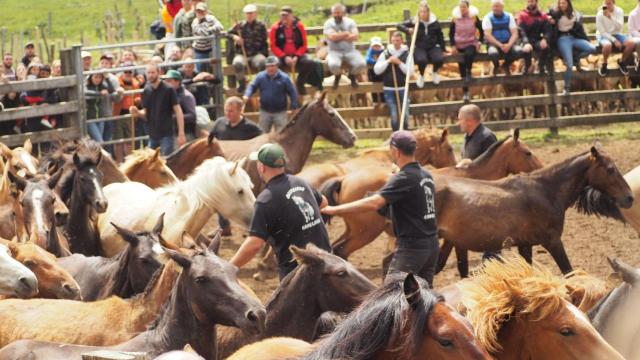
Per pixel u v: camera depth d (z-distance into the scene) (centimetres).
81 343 752
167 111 1745
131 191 1260
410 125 2314
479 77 2195
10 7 4353
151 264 859
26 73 2048
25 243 888
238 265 880
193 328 723
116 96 1905
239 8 4066
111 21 3816
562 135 2267
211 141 1518
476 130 1437
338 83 2177
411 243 960
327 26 2159
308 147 1622
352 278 764
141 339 722
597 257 1413
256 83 1936
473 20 2167
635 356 647
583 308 712
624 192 1224
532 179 1228
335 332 511
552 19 2200
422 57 2138
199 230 1191
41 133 1812
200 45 2108
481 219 1192
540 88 2345
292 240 888
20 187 1068
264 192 888
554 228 1220
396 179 950
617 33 2253
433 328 491
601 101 2306
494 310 566
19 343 668
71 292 863
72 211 1201
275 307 784
